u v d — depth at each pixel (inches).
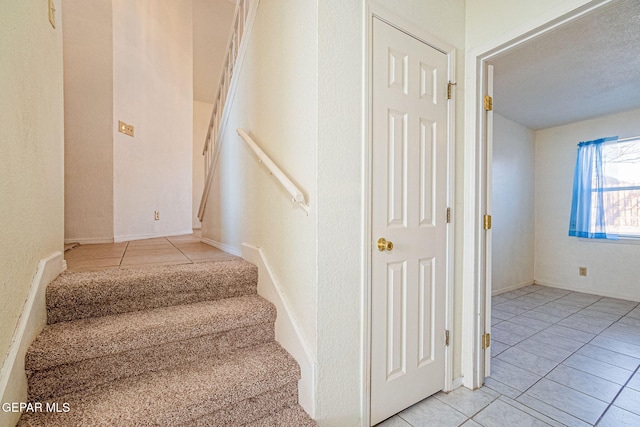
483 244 69.7
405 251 58.4
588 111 139.3
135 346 45.4
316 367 46.4
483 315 69.9
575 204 155.1
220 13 156.3
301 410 48.2
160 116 134.3
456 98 67.7
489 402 61.9
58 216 55.5
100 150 106.7
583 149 152.1
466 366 67.9
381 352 54.6
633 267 138.3
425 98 61.6
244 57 75.0
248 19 70.9
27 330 39.8
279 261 58.1
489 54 66.0
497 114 144.6
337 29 48.0
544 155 168.9
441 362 65.1
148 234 128.1
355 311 50.7
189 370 47.7
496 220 148.1
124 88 112.9
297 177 51.6
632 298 138.1
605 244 146.6
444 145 65.5
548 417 57.2
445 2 64.9
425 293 62.2
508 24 61.0
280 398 48.3
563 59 92.6
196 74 209.3
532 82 108.5
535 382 69.8
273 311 57.7
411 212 59.5
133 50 117.0
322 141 46.6
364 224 51.3
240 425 44.7
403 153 58.0
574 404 61.3
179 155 148.3
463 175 69.4
